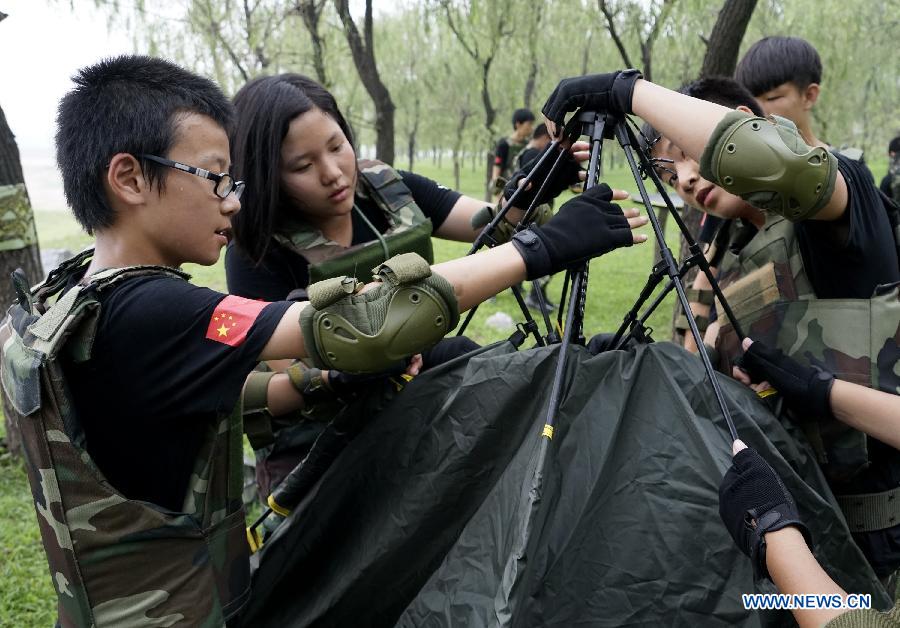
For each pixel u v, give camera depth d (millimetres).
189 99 1143
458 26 7020
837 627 907
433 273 1070
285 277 1652
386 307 1042
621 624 1146
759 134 1154
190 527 1146
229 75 7332
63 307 1062
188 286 1110
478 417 1252
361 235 1757
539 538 1115
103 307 1083
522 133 7602
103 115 1109
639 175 1301
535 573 1132
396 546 1301
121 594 1115
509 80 10211
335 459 1380
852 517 1527
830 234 1349
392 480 1327
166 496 1167
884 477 1507
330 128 1536
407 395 1336
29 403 1059
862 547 1546
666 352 1240
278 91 1501
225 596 1228
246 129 1511
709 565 1135
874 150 18484
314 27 6352
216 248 1217
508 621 1021
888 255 1412
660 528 1152
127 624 1113
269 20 6738
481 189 23156
